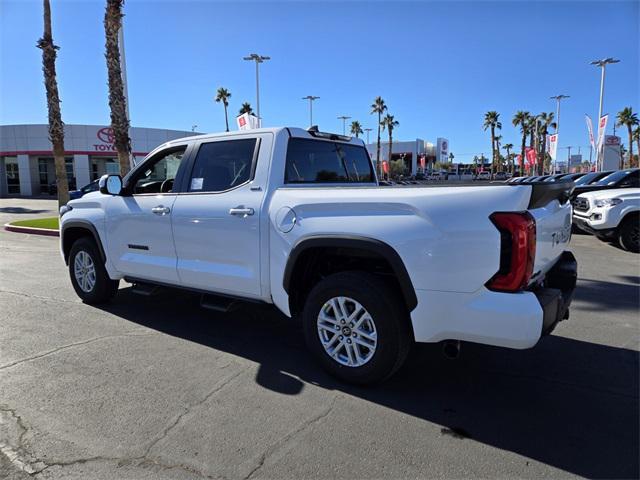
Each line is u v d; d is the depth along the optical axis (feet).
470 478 8.01
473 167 317.63
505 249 9.12
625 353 13.41
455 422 9.77
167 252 14.83
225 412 10.14
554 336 14.75
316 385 11.45
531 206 9.48
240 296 13.32
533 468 8.27
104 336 14.87
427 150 299.79
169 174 15.76
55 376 11.92
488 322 9.32
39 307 18.08
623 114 175.32
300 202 11.57
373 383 11.10
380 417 9.96
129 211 15.76
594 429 9.49
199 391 11.11
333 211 11.05
